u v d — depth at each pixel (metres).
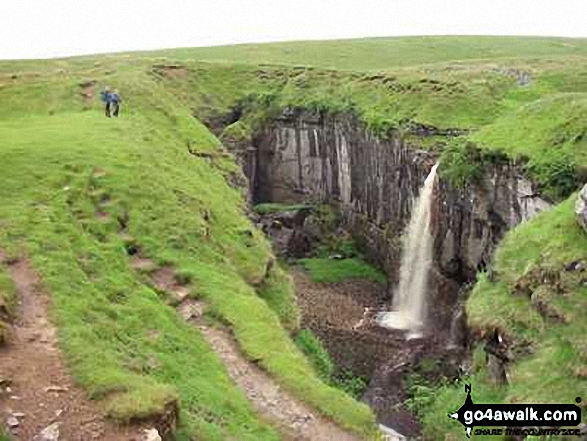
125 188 39.69
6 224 32.88
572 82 70.38
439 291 53.59
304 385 27.95
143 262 34.41
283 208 77.94
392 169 66.69
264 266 40.84
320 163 80.88
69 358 22.64
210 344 30.14
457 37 142.50
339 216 78.00
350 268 69.19
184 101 85.38
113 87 68.88
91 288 28.92
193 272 34.25
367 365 46.41
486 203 47.59
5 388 20.67
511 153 44.72
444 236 53.00
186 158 54.38
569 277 29.17
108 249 33.56
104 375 21.69
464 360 39.34
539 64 84.62
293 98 84.31
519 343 29.47
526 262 32.66
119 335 26.34
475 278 49.28
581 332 26.98
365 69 101.38
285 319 38.62
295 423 26.03
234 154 80.31
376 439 26.36
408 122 66.06
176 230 37.47
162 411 20.17
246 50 130.25
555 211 34.94
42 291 27.45
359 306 59.97
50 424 19.33
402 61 115.75
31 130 50.00
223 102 88.94
